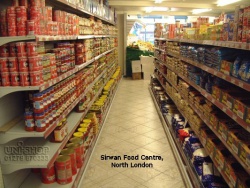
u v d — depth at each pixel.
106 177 3.04
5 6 2.07
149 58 9.98
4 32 1.76
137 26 12.43
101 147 3.86
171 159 3.51
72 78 2.71
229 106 2.06
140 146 3.92
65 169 2.32
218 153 2.28
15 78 1.74
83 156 2.96
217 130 2.35
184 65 3.88
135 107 6.14
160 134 4.42
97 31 4.47
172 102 5.28
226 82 2.52
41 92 1.86
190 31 3.65
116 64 9.16
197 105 3.10
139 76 10.13
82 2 3.24
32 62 1.72
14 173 2.16
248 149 1.69
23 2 1.77
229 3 7.02
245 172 1.90
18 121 2.11
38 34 1.77
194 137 3.16
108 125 4.86
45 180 2.33
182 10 9.20
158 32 7.16
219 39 2.35
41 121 1.86
